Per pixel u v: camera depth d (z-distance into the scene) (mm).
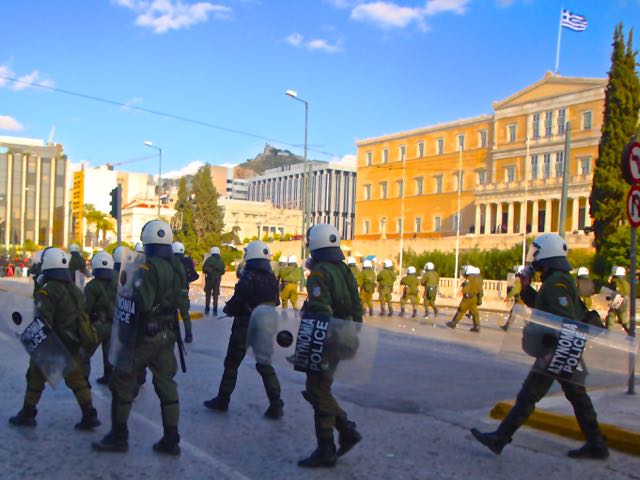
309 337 5129
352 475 5102
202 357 10609
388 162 82375
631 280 8391
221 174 174125
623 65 36750
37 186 104125
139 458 5348
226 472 5086
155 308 5297
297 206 152625
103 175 118812
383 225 81688
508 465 5453
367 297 20688
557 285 5324
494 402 7867
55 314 5793
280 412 6797
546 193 61000
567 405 7227
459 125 73500
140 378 7715
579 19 51844
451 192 74062
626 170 8367
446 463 5477
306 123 41031
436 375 9695
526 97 66125
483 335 16047
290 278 17109
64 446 5609
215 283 17688
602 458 5609
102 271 7430
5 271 50469
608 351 5355
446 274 52500
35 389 6191
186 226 69875
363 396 8078
